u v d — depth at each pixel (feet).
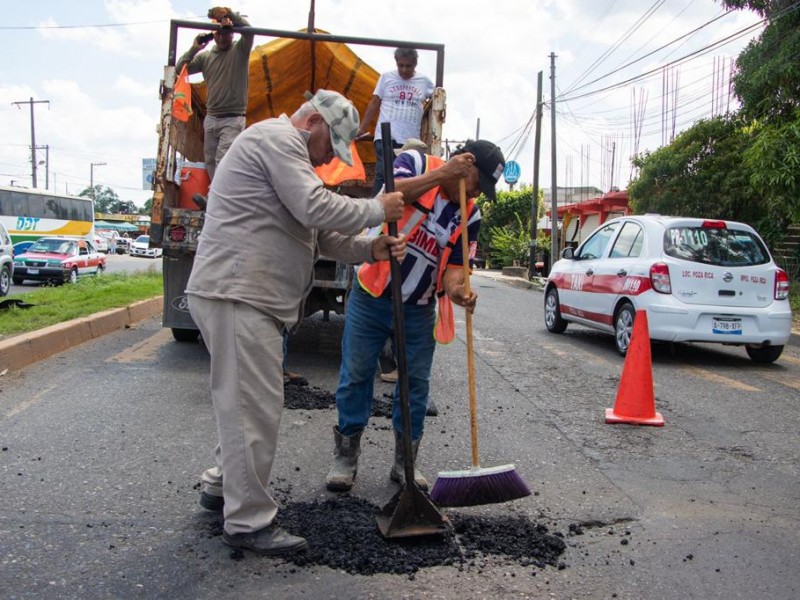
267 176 10.08
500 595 9.56
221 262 10.16
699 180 59.31
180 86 23.48
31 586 9.29
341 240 11.52
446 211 12.16
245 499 10.16
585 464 15.30
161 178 23.15
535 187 97.09
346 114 10.44
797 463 15.85
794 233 56.24
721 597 9.79
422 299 12.52
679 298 27.04
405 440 10.86
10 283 57.57
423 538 10.83
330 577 9.79
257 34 23.88
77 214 110.32
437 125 24.50
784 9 41.11
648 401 18.71
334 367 24.18
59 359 24.16
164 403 18.67
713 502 13.32
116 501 12.14
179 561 10.09
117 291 42.01
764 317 27.32
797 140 40.19
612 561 10.74
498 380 23.71
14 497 12.15
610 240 31.73
